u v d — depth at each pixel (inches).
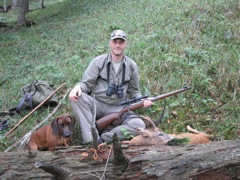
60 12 671.1
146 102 154.3
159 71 217.9
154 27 303.1
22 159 107.8
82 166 103.5
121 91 162.4
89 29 388.5
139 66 227.3
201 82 193.5
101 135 150.3
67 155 108.4
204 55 222.5
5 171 104.3
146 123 168.9
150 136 120.3
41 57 323.3
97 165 103.6
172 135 130.9
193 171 99.3
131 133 150.4
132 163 101.8
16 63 319.6
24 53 353.1
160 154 104.3
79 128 163.8
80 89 157.6
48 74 251.1
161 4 382.9
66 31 418.3
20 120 187.5
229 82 194.2
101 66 161.2
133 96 169.3
